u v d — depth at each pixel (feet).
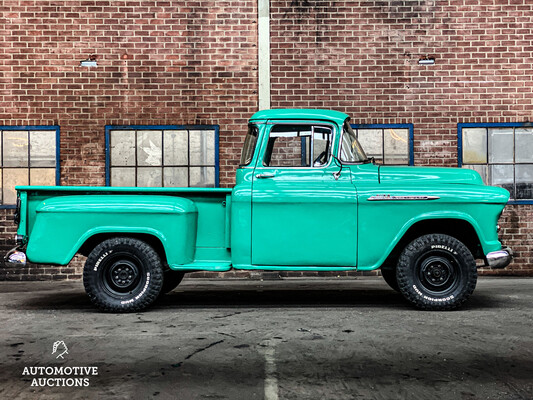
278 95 33.83
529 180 33.99
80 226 21.33
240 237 21.47
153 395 12.28
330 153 22.20
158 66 33.71
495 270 33.53
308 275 33.63
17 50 33.50
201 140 33.88
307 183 21.97
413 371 13.88
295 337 17.22
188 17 33.73
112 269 21.45
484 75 33.99
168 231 21.33
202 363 14.58
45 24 33.50
